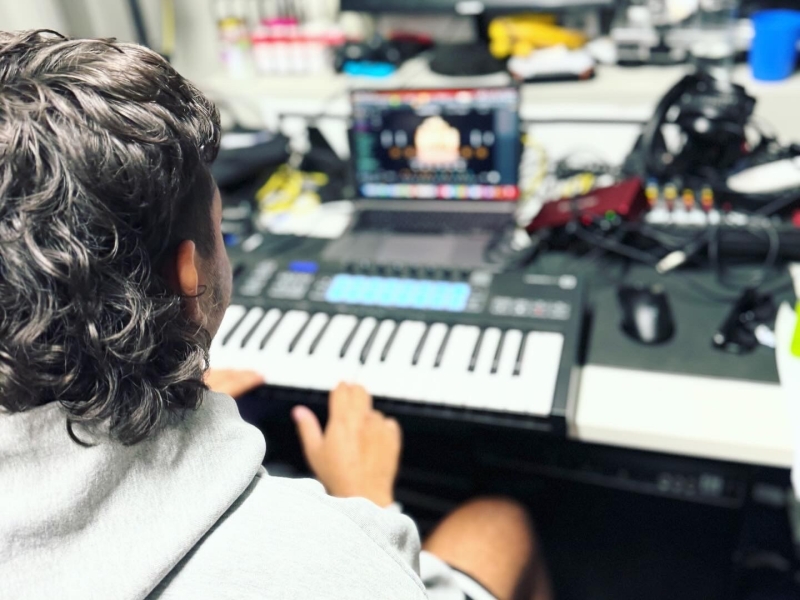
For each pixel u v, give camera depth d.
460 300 1.04
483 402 0.88
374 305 1.05
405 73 1.57
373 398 0.92
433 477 1.27
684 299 1.04
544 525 1.18
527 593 0.94
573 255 1.16
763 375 0.88
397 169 1.27
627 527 1.13
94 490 0.39
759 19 1.36
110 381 0.41
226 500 0.42
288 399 0.97
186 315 0.47
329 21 1.70
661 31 1.49
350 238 1.25
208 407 0.48
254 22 1.67
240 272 1.15
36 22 1.46
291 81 1.60
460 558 0.91
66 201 0.38
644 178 1.26
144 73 0.42
